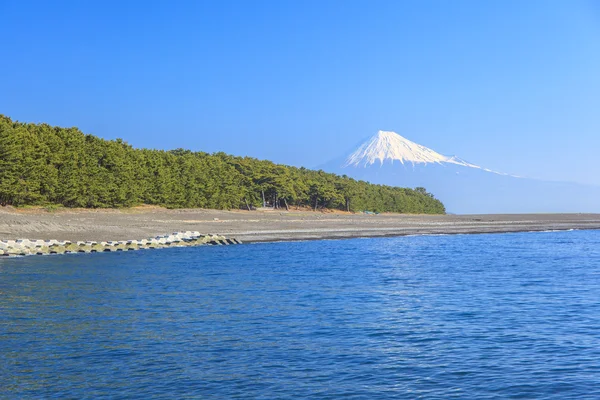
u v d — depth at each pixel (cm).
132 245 7838
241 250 7925
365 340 2720
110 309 3409
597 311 3450
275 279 4841
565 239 10962
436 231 12669
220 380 2138
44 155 11269
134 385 2080
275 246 8694
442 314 3356
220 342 2666
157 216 12350
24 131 11356
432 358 2430
